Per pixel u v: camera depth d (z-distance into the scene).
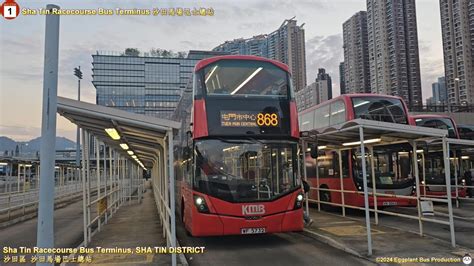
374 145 12.79
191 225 9.54
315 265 7.87
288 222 9.38
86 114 7.36
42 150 5.41
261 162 9.56
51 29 5.60
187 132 10.62
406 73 53.44
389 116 14.33
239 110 9.77
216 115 9.66
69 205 26.14
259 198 9.32
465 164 20.91
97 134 11.26
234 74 10.06
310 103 46.28
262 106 9.90
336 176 15.45
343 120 14.35
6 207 17.41
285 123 9.94
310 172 17.78
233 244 10.24
